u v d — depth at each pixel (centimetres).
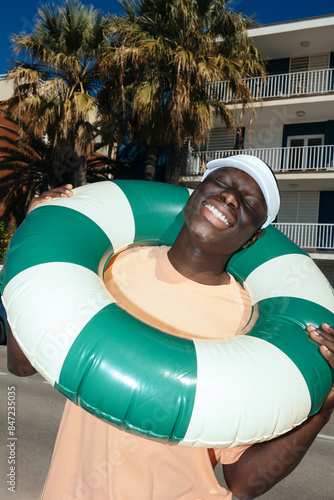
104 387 100
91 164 1574
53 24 1232
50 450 353
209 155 1661
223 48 1277
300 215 1667
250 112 1595
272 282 153
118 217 155
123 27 1191
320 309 141
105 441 117
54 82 1173
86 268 125
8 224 1598
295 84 1683
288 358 116
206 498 117
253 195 131
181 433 100
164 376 101
